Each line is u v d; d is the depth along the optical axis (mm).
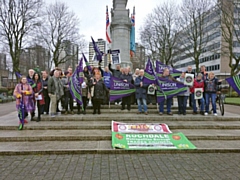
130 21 12539
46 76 8414
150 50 36344
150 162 4848
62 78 8781
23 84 7234
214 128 7340
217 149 5566
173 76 9688
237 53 44094
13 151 5246
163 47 33594
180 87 8336
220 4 26266
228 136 6461
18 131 6727
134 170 4395
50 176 4090
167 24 33438
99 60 10227
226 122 7852
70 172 4270
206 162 4879
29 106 7273
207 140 6391
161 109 8445
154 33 34406
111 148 5516
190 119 8094
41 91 7652
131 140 5980
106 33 13969
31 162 4789
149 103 9867
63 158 5043
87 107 9359
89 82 8500
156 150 5473
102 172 4281
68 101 8930
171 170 4414
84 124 7188
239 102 18531
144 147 5598
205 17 33688
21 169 4414
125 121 7871
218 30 32156
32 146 5641
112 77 8688
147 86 8414
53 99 7938
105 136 6262
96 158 5062
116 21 12234
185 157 5207
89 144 5848
